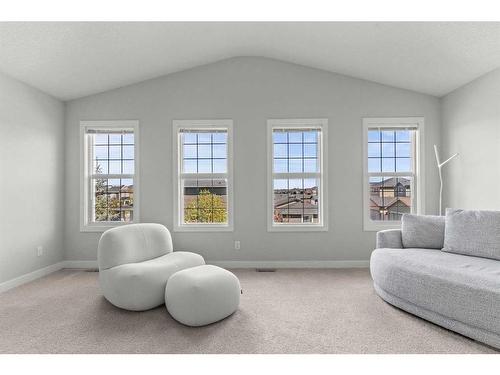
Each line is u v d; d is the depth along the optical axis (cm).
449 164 406
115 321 239
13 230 339
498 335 189
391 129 424
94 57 345
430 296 226
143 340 209
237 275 377
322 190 423
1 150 326
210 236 425
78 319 243
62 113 427
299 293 306
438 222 311
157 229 324
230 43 383
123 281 255
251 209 423
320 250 422
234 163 424
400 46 338
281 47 389
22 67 329
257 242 423
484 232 266
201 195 434
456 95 393
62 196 425
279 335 216
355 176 423
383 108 423
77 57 337
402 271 252
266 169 423
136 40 332
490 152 343
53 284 342
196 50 384
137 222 427
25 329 226
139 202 427
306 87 425
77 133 430
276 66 425
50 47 309
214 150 432
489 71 342
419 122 420
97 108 429
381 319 242
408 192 430
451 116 402
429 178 421
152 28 318
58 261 416
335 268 412
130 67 385
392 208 429
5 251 328
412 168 428
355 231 422
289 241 423
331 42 356
